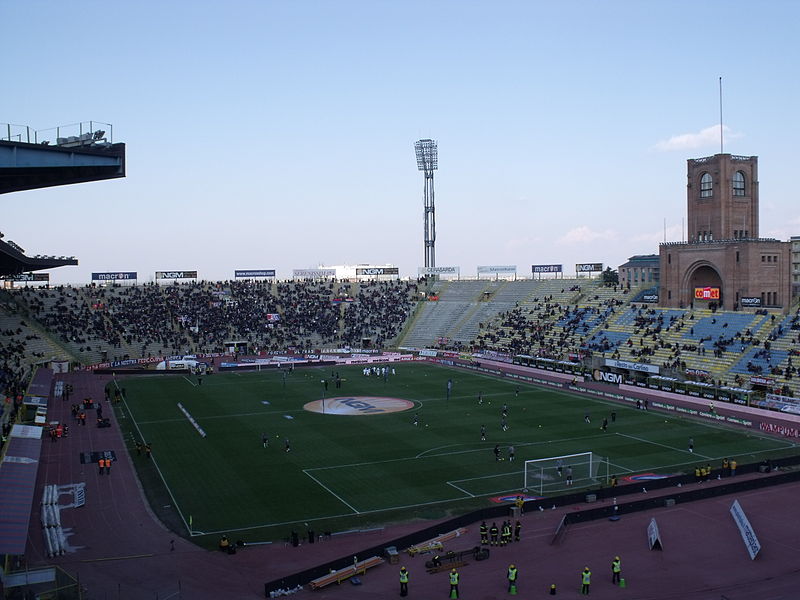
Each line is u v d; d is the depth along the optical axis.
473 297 177.50
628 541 48.53
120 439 77.19
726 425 84.31
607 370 120.50
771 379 95.50
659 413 92.00
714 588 40.97
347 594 40.28
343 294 185.88
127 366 137.00
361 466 66.12
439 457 69.25
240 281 185.62
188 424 84.62
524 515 53.94
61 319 147.12
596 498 57.03
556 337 139.25
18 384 98.94
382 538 48.62
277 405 97.31
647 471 64.56
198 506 55.03
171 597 39.34
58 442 75.81
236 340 159.00
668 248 129.00
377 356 152.12
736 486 59.34
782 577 42.56
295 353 157.25
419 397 104.25
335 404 98.19
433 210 194.12
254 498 56.91
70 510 54.25
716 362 105.44
